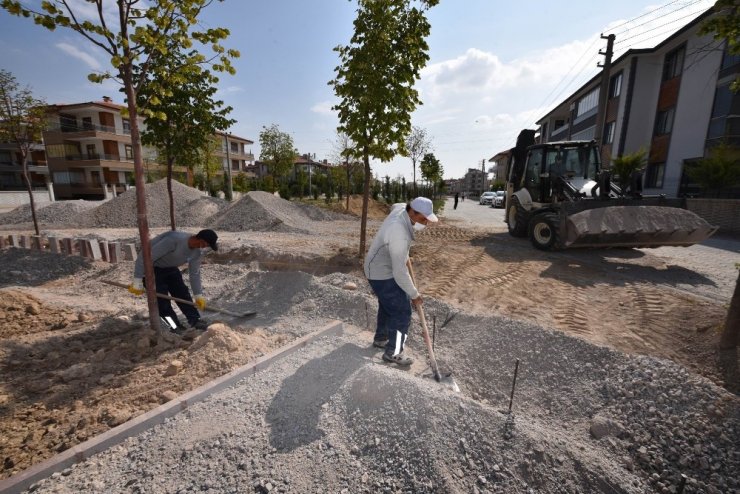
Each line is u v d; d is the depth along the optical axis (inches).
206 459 82.2
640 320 165.9
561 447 85.0
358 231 509.0
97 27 119.5
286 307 194.7
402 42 239.5
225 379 111.8
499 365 132.4
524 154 422.6
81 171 1411.2
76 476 78.8
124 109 129.3
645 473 86.9
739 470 85.6
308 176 1780.3
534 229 326.6
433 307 183.3
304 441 87.4
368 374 106.0
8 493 74.2
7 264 305.7
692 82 587.2
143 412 99.0
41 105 373.1
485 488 75.3
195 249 156.9
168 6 123.5
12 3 108.6
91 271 297.0
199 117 288.2
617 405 107.2
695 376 109.7
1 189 1328.7
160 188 646.5
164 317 160.1
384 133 251.8
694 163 583.5
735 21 127.1
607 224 242.1
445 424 88.3
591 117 924.0
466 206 1293.1
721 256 303.9
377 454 83.7
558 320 168.2
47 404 105.4
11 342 142.0
